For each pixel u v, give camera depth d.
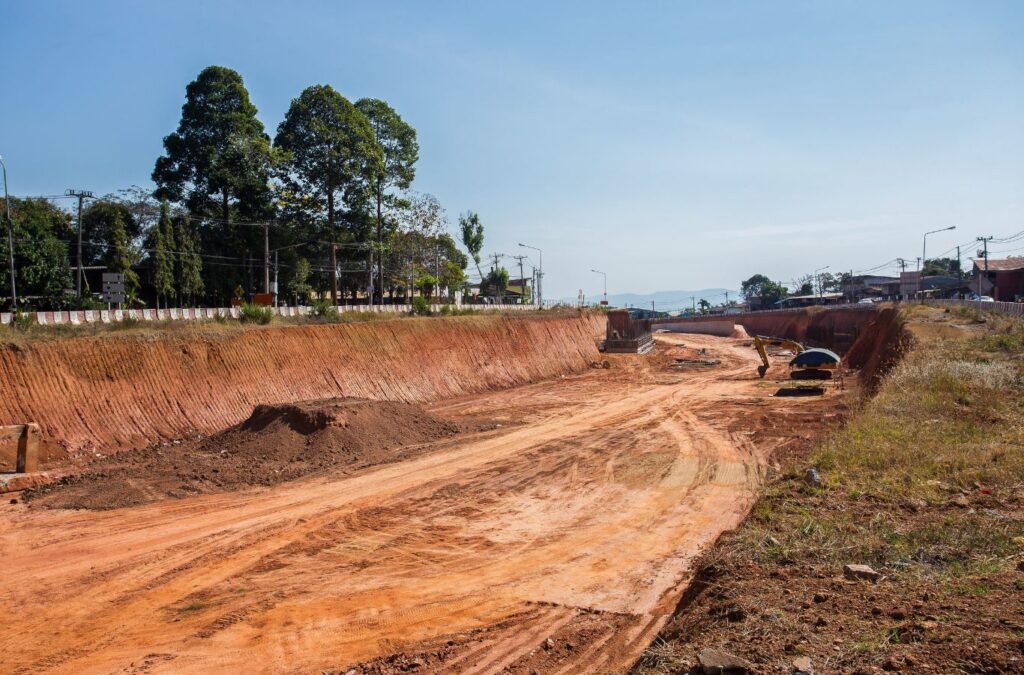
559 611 10.13
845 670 5.40
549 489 17.89
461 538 14.00
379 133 66.88
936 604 6.57
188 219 56.22
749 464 20.06
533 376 47.50
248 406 27.97
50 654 9.15
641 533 14.10
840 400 32.81
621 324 79.31
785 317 95.75
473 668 8.26
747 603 7.10
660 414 30.78
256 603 10.75
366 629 9.69
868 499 11.32
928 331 33.38
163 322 31.55
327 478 19.08
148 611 10.52
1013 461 12.75
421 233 77.31
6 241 44.44
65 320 31.89
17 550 13.41
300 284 65.81
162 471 19.38
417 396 36.47
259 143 56.41
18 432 18.45
